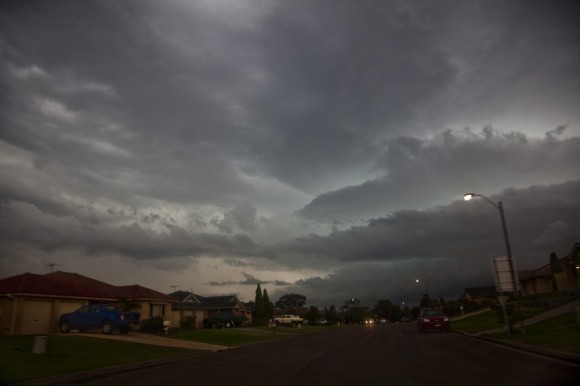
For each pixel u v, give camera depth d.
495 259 26.67
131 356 21.73
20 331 29.16
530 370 13.23
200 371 16.30
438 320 37.69
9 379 14.10
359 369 15.31
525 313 36.56
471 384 11.34
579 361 14.34
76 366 17.44
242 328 55.50
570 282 48.03
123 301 39.94
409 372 14.03
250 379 13.72
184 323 49.16
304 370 15.57
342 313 123.44
